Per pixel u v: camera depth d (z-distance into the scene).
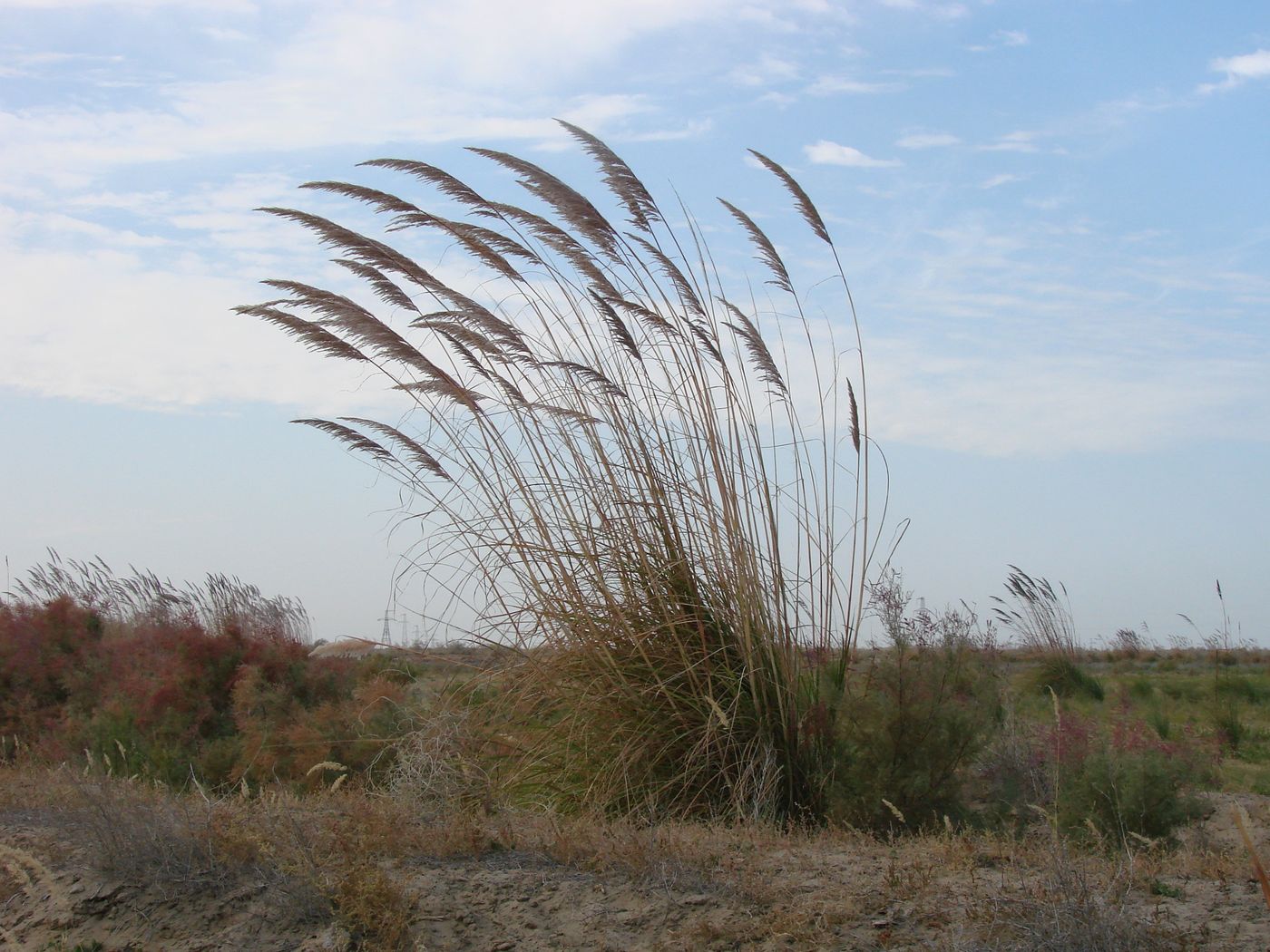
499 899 4.92
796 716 7.45
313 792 8.50
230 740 9.84
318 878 4.99
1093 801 6.48
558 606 7.88
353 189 8.23
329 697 10.58
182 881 5.24
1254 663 19.23
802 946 4.25
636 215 8.54
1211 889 4.85
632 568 7.90
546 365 8.20
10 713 11.17
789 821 6.87
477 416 8.17
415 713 8.52
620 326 7.85
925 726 7.12
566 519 8.06
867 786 7.11
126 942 4.87
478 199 8.34
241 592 13.43
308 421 8.27
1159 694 13.23
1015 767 7.40
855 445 8.04
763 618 7.66
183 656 10.69
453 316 8.21
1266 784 8.53
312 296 7.87
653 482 7.97
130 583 14.53
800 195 8.52
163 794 7.01
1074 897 4.21
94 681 11.45
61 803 6.83
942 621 7.89
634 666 7.66
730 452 7.97
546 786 7.49
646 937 4.50
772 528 7.78
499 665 8.11
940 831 6.79
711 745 7.34
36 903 5.28
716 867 5.25
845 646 7.90
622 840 5.55
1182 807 6.54
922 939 4.24
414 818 6.30
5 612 12.59
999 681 8.29
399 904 4.74
